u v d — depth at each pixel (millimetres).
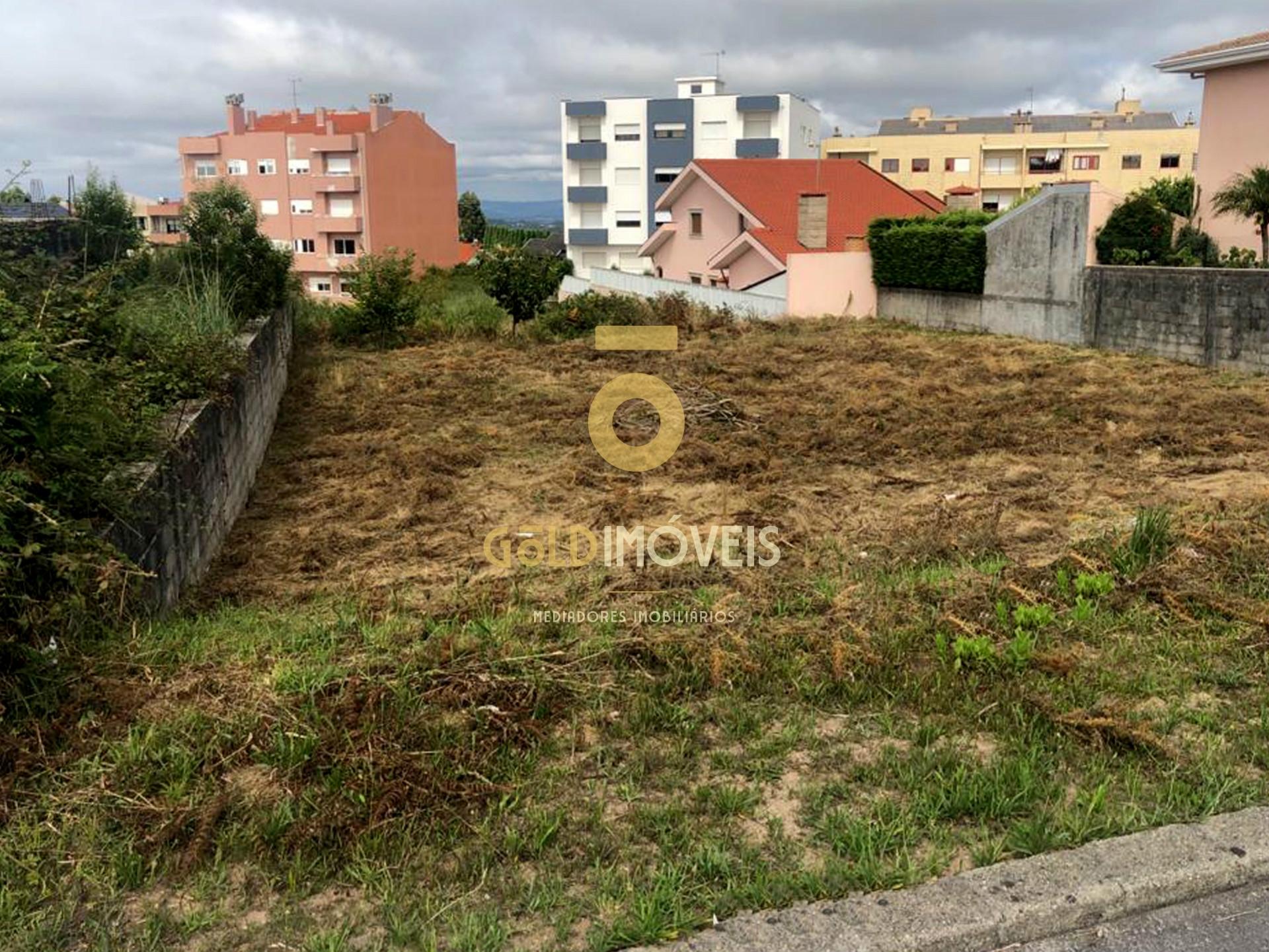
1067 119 66250
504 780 2975
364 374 13961
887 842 2629
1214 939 2375
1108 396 11055
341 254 46688
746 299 21141
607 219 54000
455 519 6910
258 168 46688
